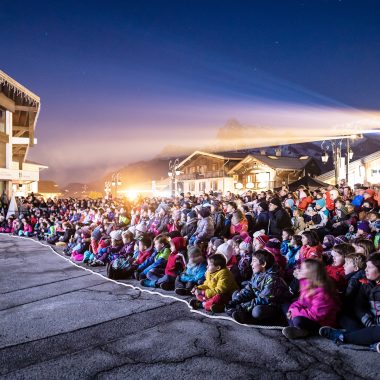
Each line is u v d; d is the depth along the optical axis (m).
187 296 6.95
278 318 5.42
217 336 4.90
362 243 5.82
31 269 10.31
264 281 5.45
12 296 7.33
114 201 24.62
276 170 41.06
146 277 8.21
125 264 8.87
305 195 12.36
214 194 19.33
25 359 4.34
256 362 4.13
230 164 47.25
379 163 31.80
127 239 10.38
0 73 23.97
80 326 5.42
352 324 4.63
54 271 9.95
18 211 23.70
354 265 5.12
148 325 5.39
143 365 4.11
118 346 4.65
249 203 13.06
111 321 5.61
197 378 3.80
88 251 11.38
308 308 4.85
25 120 33.03
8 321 5.74
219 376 3.84
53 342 4.83
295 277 6.00
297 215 10.45
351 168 33.25
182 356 4.32
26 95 27.75
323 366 4.00
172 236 8.78
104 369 4.04
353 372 3.85
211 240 8.03
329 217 10.40
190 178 50.25
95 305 6.50
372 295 4.60
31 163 45.53
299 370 3.93
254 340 4.74
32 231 20.38
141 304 6.48
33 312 6.20
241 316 5.27
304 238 6.71
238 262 7.16
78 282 8.46
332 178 36.22
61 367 4.11
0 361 4.29
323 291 4.79
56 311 6.20
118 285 8.03
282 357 4.24
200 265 7.15
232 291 6.05
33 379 3.85
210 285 6.19
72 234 15.84
